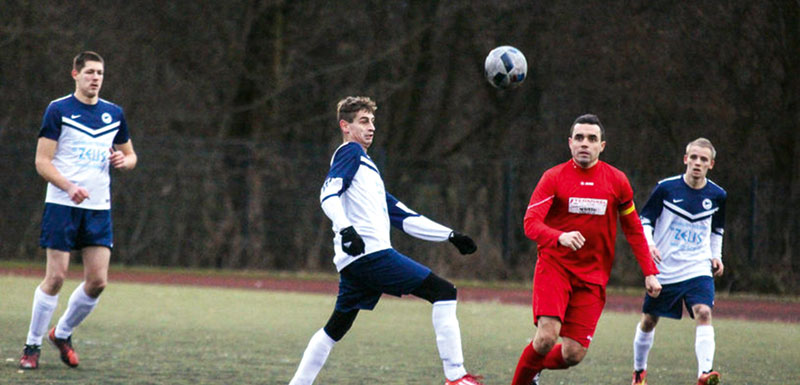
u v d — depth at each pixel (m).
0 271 71.19
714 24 79.69
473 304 58.91
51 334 27.48
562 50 86.25
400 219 22.36
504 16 88.69
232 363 29.48
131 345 33.53
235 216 81.44
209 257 81.12
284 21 90.81
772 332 45.16
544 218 23.00
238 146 81.62
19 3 88.69
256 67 90.81
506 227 78.75
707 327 27.19
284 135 93.12
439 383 26.11
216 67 91.38
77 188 26.16
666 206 28.55
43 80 90.19
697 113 81.12
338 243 21.70
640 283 74.69
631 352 35.47
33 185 81.12
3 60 89.44
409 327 42.75
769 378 28.92
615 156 83.50
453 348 21.45
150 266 81.12
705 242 28.42
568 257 22.58
